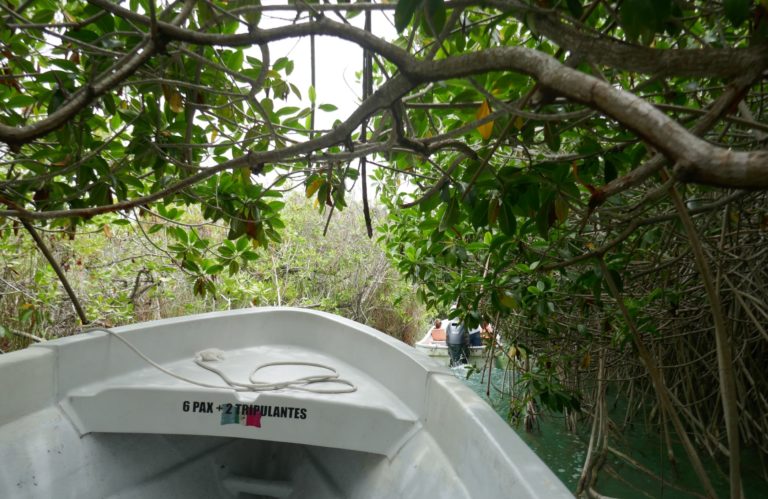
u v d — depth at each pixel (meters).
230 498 2.55
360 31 1.02
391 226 5.28
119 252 7.09
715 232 3.52
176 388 2.32
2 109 2.18
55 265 3.04
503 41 2.19
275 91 2.26
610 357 5.20
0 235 3.71
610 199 2.63
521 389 6.09
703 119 0.84
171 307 7.38
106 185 2.46
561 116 0.98
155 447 2.46
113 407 2.28
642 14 0.95
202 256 3.79
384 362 2.74
